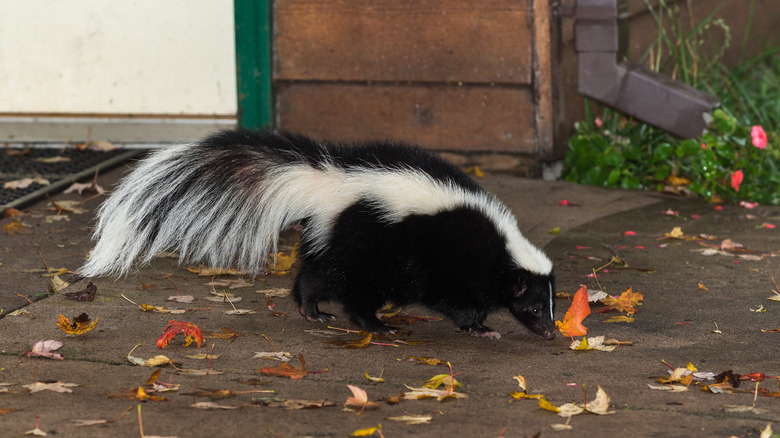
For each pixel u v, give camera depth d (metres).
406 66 7.25
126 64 7.34
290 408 3.10
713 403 3.22
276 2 7.23
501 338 4.19
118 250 4.35
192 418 2.99
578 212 6.43
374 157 4.29
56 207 5.81
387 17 7.17
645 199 6.88
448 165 4.45
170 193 4.33
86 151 7.29
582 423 3.02
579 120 7.54
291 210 4.21
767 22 10.25
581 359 3.77
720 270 5.13
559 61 7.25
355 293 4.20
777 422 3.04
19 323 3.95
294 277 4.90
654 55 8.52
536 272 4.20
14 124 7.41
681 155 7.05
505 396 3.29
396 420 3.02
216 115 7.45
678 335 4.07
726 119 7.01
